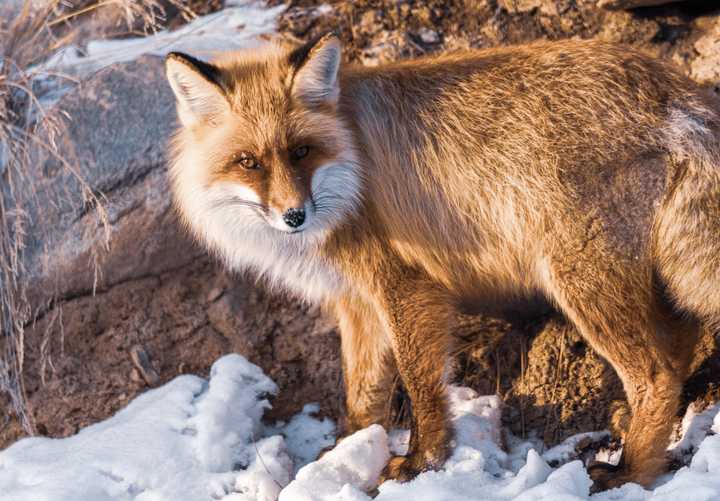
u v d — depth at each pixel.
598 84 7.97
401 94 8.31
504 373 9.54
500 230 8.12
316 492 7.72
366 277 8.33
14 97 10.52
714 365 8.70
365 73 8.48
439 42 10.39
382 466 8.27
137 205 9.51
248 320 9.79
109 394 9.81
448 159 8.14
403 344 8.31
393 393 9.43
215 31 10.95
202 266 9.71
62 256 9.54
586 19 10.08
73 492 8.04
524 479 7.29
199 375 9.82
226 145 7.77
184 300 9.77
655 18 9.89
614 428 8.83
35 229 9.66
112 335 9.80
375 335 8.80
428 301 8.29
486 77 8.25
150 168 9.57
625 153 7.74
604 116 7.86
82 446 8.79
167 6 11.59
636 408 7.86
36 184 9.73
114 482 8.27
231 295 9.77
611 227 7.71
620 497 7.15
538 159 7.90
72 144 9.65
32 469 8.56
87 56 11.01
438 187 8.18
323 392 9.87
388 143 8.23
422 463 8.05
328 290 8.62
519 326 9.55
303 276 8.55
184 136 8.41
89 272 9.59
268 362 9.85
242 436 8.95
